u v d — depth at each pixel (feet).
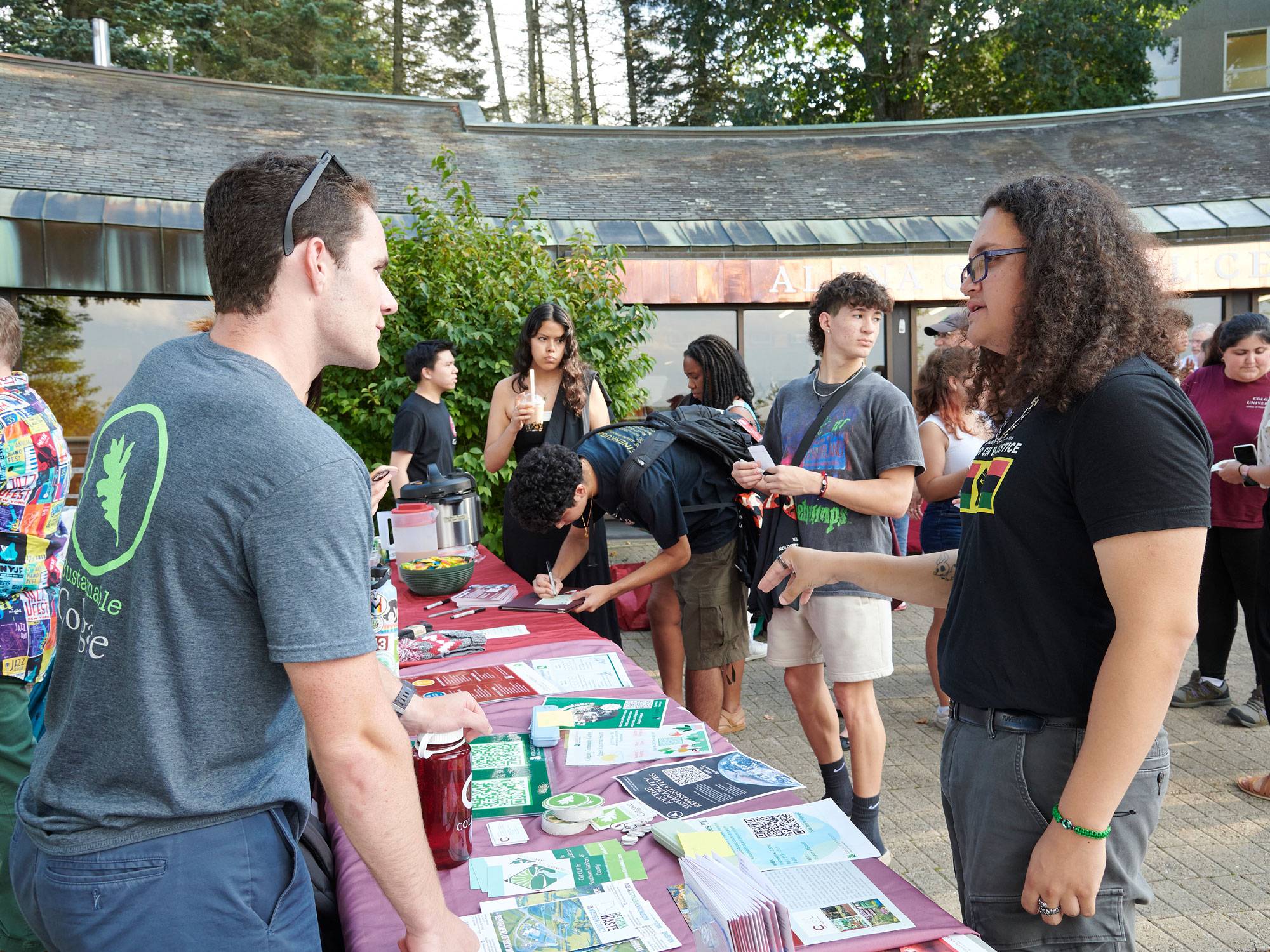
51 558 8.87
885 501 9.68
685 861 3.86
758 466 9.96
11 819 8.45
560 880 4.49
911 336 35.04
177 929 3.51
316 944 3.93
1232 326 13.91
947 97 76.33
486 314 21.22
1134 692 4.00
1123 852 4.47
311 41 95.25
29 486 8.63
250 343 3.86
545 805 5.27
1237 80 82.23
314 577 3.42
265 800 3.66
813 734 10.41
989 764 4.71
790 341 35.04
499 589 11.16
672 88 100.17
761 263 32.89
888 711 14.83
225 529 3.41
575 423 14.23
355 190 4.12
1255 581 13.64
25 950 8.46
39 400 9.08
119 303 30.81
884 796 11.67
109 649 3.51
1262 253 32.96
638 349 34.01
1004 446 4.72
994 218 4.75
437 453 16.66
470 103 46.93
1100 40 70.33
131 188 30.19
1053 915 4.29
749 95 77.77
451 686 7.47
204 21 89.66
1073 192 4.51
